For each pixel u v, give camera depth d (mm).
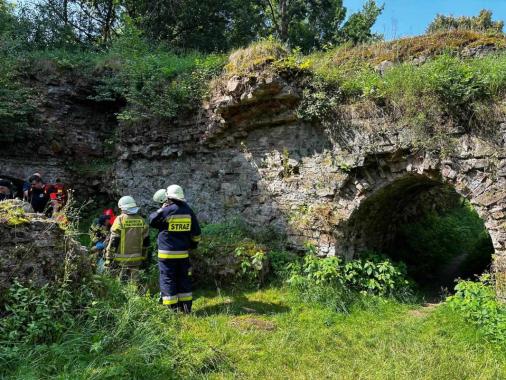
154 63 11086
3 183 8328
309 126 7758
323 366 4402
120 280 5461
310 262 6809
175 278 5555
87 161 12859
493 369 4320
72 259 4594
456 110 6129
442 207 12242
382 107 6840
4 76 11312
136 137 11016
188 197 9898
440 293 7594
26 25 16797
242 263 6773
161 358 3977
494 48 7867
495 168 5750
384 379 4086
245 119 8586
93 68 12820
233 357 4473
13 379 3369
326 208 7305
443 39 8664
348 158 7094
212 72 9453
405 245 9523
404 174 6699
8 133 11367
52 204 8969
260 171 8484
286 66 7621
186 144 9883
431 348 4828
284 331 5203
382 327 5512
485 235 9539
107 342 4035
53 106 12391
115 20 21359
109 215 8203
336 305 6102
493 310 5113
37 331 3887
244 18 23281
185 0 20250
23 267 4238
